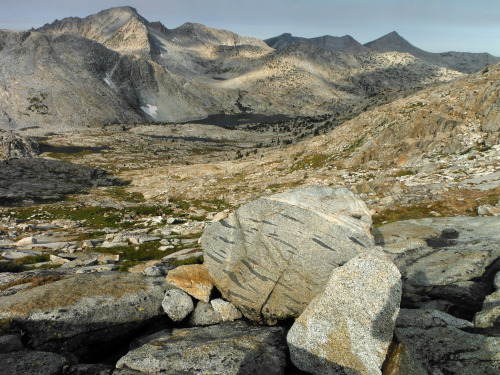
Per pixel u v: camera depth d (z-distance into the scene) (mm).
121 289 11391
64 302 10250
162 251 27969
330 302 8180
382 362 7184
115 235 33812
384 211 30547
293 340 8242
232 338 8961
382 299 7746
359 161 67188
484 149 48875
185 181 88562
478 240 14758
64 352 9227
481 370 7215
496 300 9500
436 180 40188
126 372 7973
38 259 25188
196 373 7668
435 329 8750
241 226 12523
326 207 12375
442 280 11680
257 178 77688
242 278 10969
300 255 10891
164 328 10922
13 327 9266
